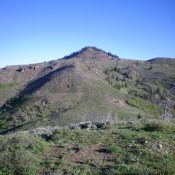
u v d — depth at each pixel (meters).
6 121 106.06
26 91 140.50
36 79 161.38
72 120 88.31
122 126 21.06
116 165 14.18
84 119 90.00
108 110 107.00
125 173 13.59
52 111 108.94
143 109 134.50
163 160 14.73
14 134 18.81
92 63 199.75
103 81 152.88
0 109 126.31
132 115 106.81
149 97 165.00
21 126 91.44
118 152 15.70
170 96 183.25
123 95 141.62
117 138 17.75
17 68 176.38
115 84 161.00
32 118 105.19
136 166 14.16
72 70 147.88
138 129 19.89
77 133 18.61
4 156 15.00
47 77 146.12
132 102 137.62
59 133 18.81
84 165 14.45
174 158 15.09
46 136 18.75
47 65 182.38
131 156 15.16
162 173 13.43
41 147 16.42
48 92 126.81
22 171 14.14
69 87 130.12
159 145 16.30
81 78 139.25
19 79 164.12
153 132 18.92
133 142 16.94
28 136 17.95
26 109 113.06
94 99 119.62
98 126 21.62
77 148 16.48
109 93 135.25
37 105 114.62
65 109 106.31
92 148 16.42
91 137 17.95
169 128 19.58
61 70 151.00
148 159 14.87
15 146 16.20
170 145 16.64
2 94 145.00
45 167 14.59
